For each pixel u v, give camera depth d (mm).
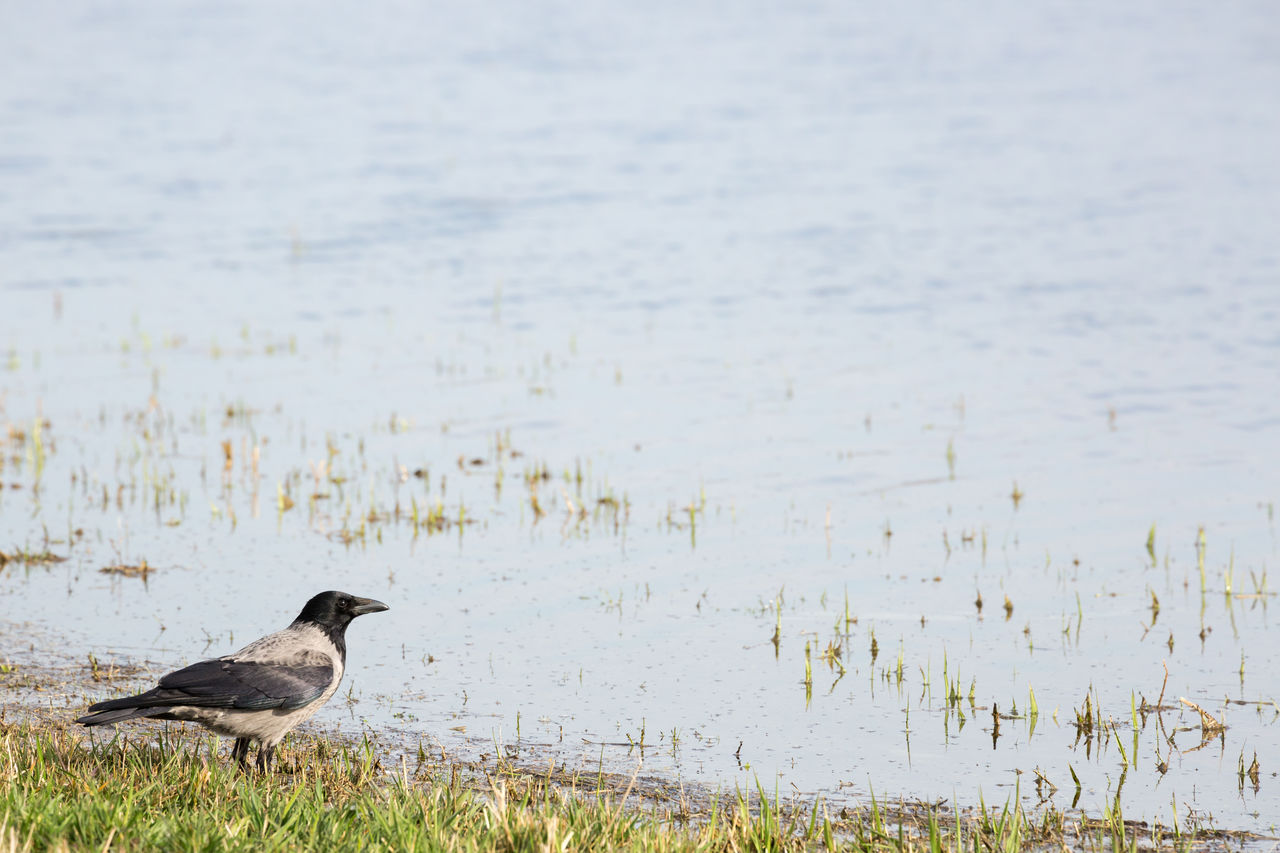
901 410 21719
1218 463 18953
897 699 11883
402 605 14148
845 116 55531
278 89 62625
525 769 10328
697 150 48406
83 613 13672
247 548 15805
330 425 21016
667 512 17219
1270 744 10938
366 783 9539
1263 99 58531
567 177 43688
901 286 30281
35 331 26578
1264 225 35531
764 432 20672
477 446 20031
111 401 22172
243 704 9195
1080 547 15883
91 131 50688
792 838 8617
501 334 26750
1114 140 49594
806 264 32531
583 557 15648
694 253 33781
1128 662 12688
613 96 60875
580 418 21438
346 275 31734
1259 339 25359
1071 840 9203
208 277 31375
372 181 42719
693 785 10125
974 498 17688
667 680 12289
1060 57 73812
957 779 10320
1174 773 10414
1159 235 34688
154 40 80750
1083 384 22922
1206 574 14945
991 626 13609
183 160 45531
